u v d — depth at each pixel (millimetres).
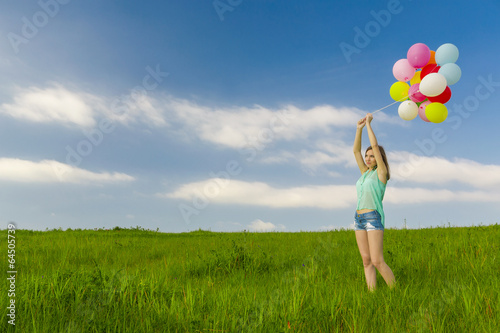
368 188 4629
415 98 4973
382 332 3248
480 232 9695
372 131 4844
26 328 3039
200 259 6992
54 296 3705
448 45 4816
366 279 4691
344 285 4895
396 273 5508
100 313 3369
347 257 7258
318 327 3242
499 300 3742
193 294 4168
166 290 4133
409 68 5121
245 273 6164
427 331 3164
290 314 3424
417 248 7527
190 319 3387
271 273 6176
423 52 4852
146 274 5418
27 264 7098
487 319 3373
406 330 3238
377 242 4523
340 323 3389
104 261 7695
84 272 4520
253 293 4469
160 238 12977
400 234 10312
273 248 9070
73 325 3119
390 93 5434
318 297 4086
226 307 3602
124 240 11578
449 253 6684
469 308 3547
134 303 3613
